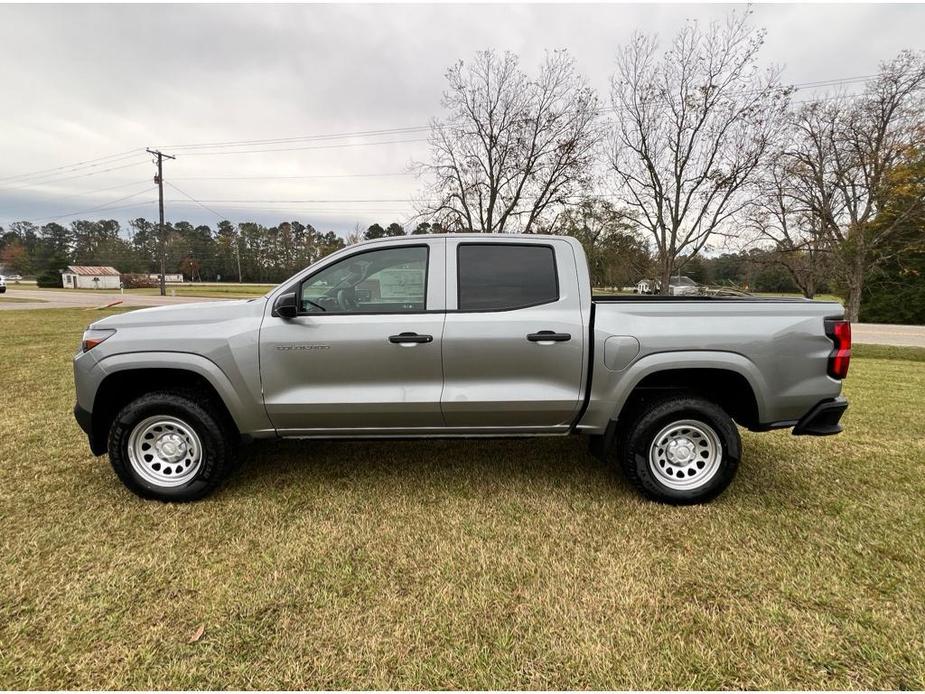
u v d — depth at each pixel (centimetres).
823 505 329
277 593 239
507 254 333
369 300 331
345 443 444
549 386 325
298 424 330
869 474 381
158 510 317
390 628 217
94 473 371
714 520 309
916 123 2183
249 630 215
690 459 332
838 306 324
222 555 269
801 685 188
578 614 225
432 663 198
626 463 332
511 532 295
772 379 317
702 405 321
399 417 327
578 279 331
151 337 318
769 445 448
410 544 282
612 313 323
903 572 255
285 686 188
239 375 317
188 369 314
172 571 255
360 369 321
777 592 240
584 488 355
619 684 189
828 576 252
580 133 2323
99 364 317
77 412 324
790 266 2525
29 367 790
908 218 2336
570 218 2603
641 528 300
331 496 341
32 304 2672
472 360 321
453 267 329
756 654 202
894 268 2823
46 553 269
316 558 268
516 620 221
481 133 2547
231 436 338
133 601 232
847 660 199
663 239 1916
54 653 201
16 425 484
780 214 2402
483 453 423
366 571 257
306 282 329
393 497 340
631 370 319
